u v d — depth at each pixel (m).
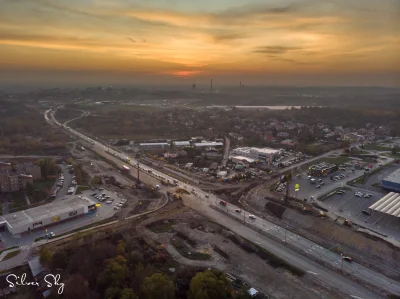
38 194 190.12
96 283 109.88
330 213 168.75
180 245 137.12
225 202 181.12
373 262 125.19
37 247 134.62
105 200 187.12
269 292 107.38
